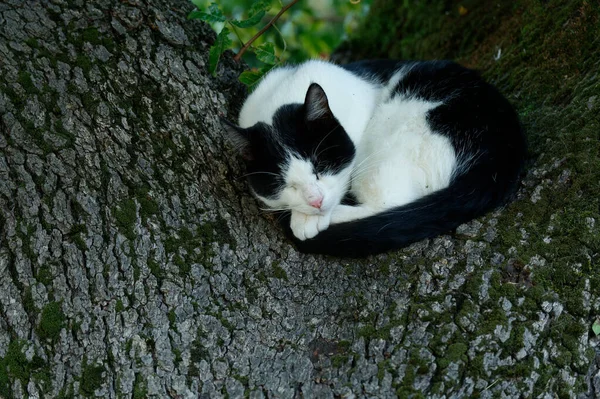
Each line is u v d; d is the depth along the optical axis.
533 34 3.40
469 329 2.19
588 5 3.16
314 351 2.25
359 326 2.29
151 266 2.32
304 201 2.78
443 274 2.40
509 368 2.10
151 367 2.15
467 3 4.24
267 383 2.14
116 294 2.25
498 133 2.76
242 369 2.18
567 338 2.17
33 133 2.42
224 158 2.78
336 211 2.85
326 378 2.14
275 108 3.02
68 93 2.55
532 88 3.17
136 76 2.74
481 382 2.06
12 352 2.16
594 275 2.29
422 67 3.24
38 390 2.11
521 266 2.37
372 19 4.96
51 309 2.20
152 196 2.47
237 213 2.60
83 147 2.46
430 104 3.01
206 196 2.58
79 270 2.26
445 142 2.81
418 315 2.26
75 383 2.11
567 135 2.71
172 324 2.23
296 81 3.18
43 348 2.15
